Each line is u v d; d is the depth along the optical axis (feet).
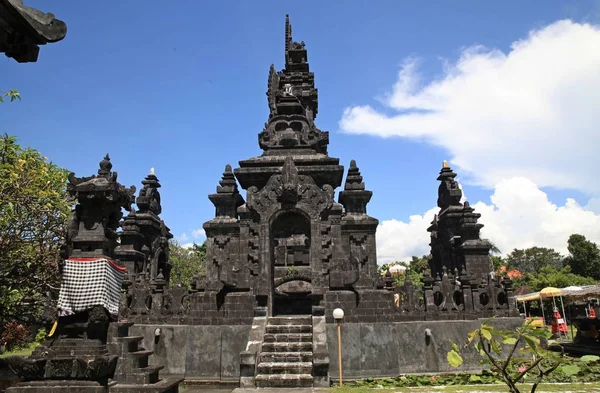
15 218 43.57
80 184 36.37
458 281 64.08
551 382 45.83
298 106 86.53
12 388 31.68
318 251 60.49
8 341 71.51
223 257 73.72
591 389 40.88
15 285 45.98
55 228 46.88
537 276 212.02
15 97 35.88
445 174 100.83
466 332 59.21
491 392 40.75
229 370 57.21
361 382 51.37
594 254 227.40
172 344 58.95
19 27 16.15
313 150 82.53
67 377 32.35
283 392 44.04
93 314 33.91
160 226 94.22
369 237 80.59
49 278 46.65
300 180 64.28
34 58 17.22
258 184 78.02
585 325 83.51
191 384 55.98
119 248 82.94
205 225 75.46
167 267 94.89
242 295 60.44
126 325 40.93
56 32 16.89
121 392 35.45
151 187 93.81
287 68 109.09
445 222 96.32
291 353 50.44
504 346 58.90
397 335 58.03
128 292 62.23
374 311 58.49
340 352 50.88
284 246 82.48
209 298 60.64
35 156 46.80
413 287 61.21
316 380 47.32
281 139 82.48
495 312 61.31
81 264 34.94
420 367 57.00
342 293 59.16
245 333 58.75
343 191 84.58
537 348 17.66
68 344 33.55
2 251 43.86
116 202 37.60
